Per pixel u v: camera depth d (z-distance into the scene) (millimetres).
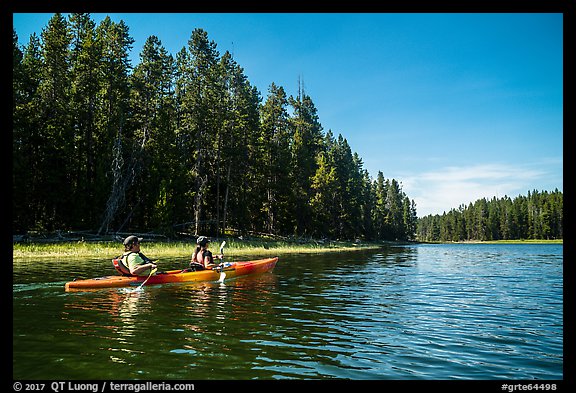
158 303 7867
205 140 43656
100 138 36375
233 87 47750
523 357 4840
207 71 41625
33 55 37969
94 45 35094
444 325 6426
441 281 12438
